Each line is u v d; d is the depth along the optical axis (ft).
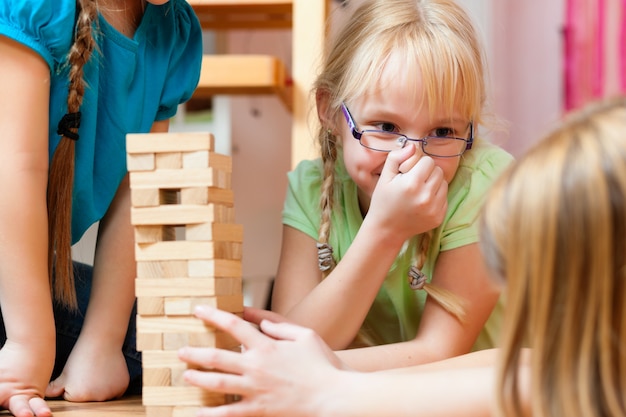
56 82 3.53
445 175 3.71
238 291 2.86
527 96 10.72
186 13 4.19
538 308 2.04
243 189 8.73
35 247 3.22
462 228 3.83
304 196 4.25
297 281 4.09
